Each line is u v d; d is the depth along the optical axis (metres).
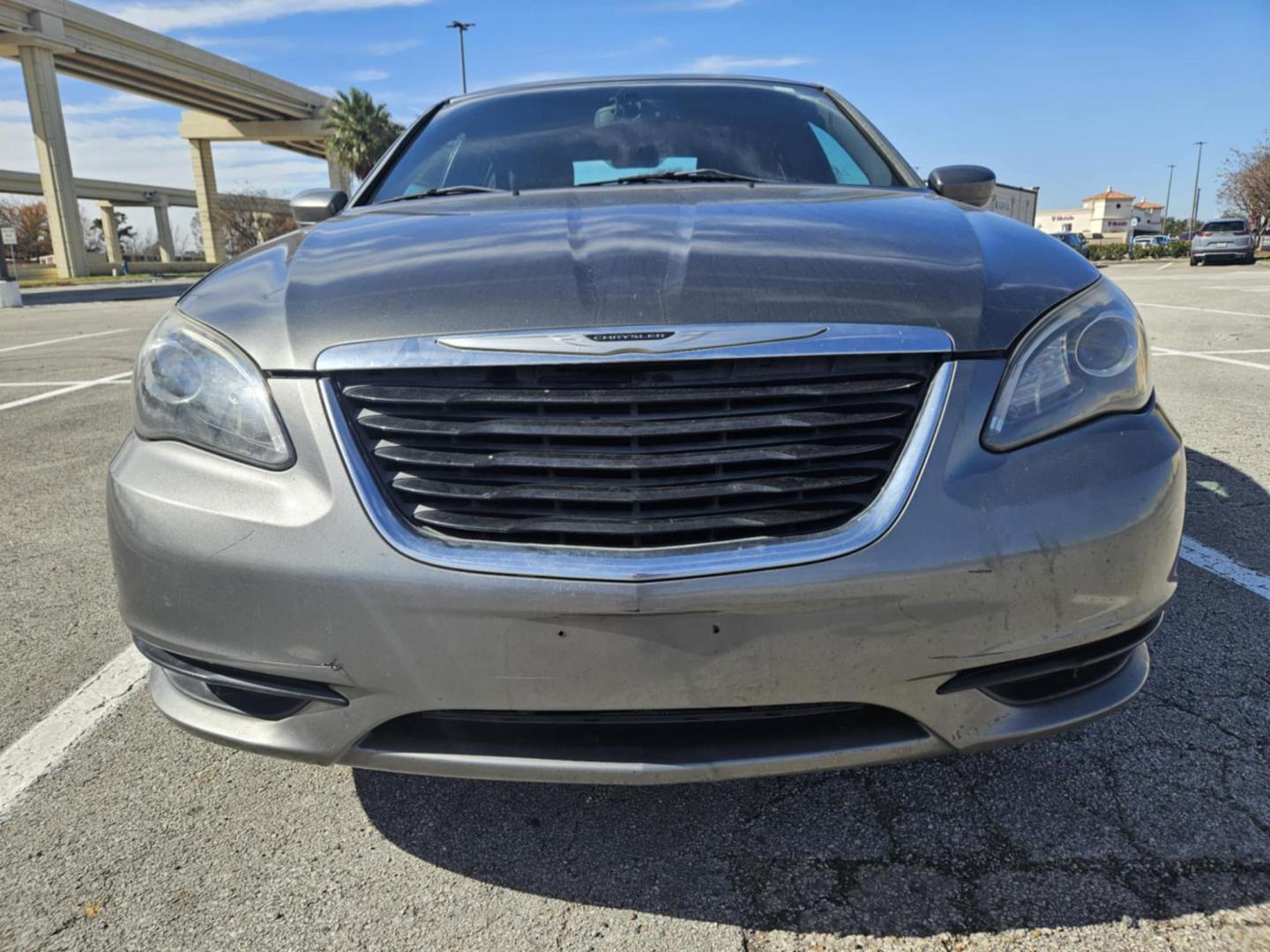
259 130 51.31
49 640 2.67
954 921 1.54
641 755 1.44
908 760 1.49
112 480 1.62
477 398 1.44
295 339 1.54
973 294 1.56
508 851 1.75
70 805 1.91
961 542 1.40
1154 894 1.57
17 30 32.69
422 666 1.41
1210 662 2.30
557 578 1.36
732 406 1.45
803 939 1.51
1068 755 1.96
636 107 2.91
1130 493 1.49
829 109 2.96
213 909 1.61
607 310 1.50
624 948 1.51
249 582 1.45
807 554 1.38
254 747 1.54
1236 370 6.24
